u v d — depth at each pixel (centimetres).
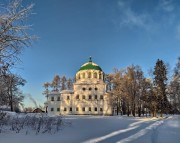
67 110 9569
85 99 9550
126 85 7550
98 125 2186
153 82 8138
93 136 1564
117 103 9275
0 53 1534
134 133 1819
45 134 1510
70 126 1948
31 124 1805
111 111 9269
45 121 1966
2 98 2027
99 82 9669
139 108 7712
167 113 9138
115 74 8606
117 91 8094
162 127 2495
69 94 9681
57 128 1716
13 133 1462
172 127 2512
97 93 9550
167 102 8556
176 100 8488
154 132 1970
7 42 1520
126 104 8450
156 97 7175
